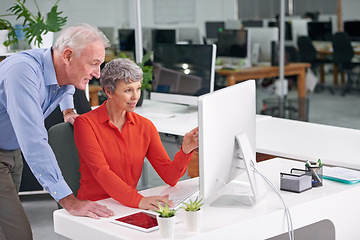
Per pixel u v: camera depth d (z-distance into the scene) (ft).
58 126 9.34
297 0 21.56
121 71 8.85
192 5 22.38
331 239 8.68
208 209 8.01
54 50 8.60
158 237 6.98
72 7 21.17
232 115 8.16
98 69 8.64
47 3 20.77
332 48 21.18
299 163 10.30
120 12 21.91
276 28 21.95
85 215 7.80
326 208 8.46
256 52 22.31
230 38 22.39
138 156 9.30
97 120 9.08
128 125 9.29
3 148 9.09
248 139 8.71
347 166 10.12
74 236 7.75
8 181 9.06
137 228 7.22
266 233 7.79
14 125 8.25
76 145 8.98
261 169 9.94
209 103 7.54
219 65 22.63
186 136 8.96
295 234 8.48
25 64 8.36
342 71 21.12
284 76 22.22
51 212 15.70
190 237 6.98
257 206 8.07
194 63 15.42
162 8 22.24
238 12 22.25
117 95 8.96
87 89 18.15
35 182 16.26
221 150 7.89
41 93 8.68
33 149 8.13
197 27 22.52
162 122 14.24
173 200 8.46
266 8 21.98
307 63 21.76
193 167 12.88
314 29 21.40
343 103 21.29
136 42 22.09
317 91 21.76
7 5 20.35
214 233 7.19
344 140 11.91
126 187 8.33
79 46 8.35
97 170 8.70
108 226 7.41
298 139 12.09
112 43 21.91
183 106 16.57
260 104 22.63
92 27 8.57
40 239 13.76
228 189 8.96
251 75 22.44
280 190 8.77
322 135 12.45
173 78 15.90
